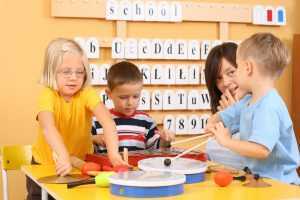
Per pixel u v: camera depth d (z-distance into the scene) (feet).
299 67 8.79
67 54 4.91
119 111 6.44
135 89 6.32
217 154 5.20
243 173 4.21
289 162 4.41
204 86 8.45
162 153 4.80
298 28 9.06
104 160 4.59
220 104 5.69
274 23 8.77
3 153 5.71
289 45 9.00
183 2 8.25
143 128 6.43
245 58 4.51
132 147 6.24
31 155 5.73
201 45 8.31
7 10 7.54
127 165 4.33
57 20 7.73
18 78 7.61
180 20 8.21
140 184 3.33
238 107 4.91
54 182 3.88
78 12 7.72
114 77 6.31
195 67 8.33
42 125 4.77
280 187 3.70
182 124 8.29
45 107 4.84
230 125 4.91
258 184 3.75
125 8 7.91
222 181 3.70
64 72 4.91
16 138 7.63
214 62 5.81
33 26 7.64
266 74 4.42
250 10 8.63
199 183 3.84
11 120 7.61
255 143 4.08
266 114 4.17
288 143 4.42
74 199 3.31
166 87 8.28
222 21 8.48
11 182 7.63
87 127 5.33
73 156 5.06
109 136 4.82
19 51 7.61
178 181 3.43
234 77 5.63
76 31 7.82
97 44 7.79
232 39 8.63
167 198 3.33
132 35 8.09
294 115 8.86
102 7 7.81
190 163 4.12
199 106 8.37
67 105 5.08
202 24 8.47
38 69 7.68
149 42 8.04
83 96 5.13
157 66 8.13
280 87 8.94
